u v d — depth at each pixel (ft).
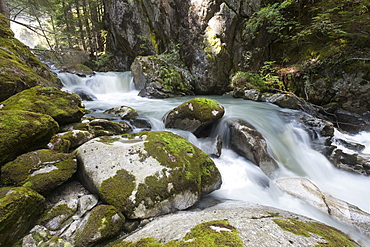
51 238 5.70
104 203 7.45
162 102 26.53
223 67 32.48
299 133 18.93
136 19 39.22
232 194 11.02
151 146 9.87
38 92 13.56
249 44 33.01
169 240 4.87
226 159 14.43
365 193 13.60
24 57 21.85
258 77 31.55
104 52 54.44
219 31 31.09
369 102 24.98
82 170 8.64
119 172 8.30
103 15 55.06
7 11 29.94
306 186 12.12
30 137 7.89
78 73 34.27
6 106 11.71
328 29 26.61
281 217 6.74
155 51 39.34
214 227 5.34
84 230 6.06
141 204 7.38
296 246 4.48
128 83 36.22
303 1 31.63
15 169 7.07
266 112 21.25
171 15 34.47
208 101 17.10
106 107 22.39
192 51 33.35
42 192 7.04
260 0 31.40
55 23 57.72
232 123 16.39
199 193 8.92
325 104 27.96
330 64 26.86
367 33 23.89
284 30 33.73
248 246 4.25
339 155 17.57
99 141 10.34
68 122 13.30
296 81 29.86
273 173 14.21
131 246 5.03
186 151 10.34
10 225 5.04
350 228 8.89
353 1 24.44
